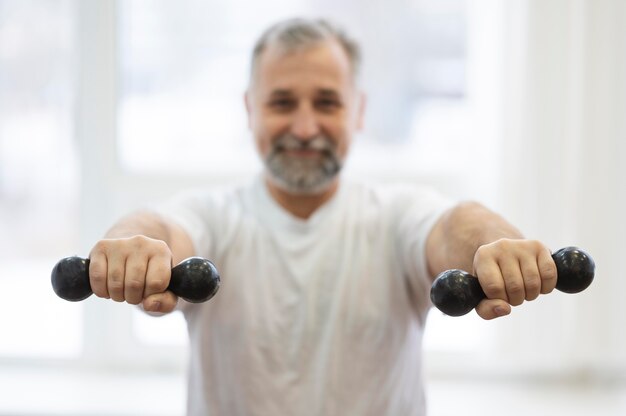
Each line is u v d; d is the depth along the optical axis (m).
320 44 0.97
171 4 1.78
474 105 1.76
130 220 0.78
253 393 0.93
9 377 1.76
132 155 1.81
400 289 0.94
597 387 1.71
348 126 0.99
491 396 1.65
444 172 1.78
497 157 1.68
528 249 0.61
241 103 1.79
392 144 1.81
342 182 1.04
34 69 1.82
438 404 1.60
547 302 1.68
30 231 1.86
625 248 1.65
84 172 1.81
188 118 1.80
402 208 0.97
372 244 0.97
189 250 0.83
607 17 1.62
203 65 1.79
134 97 1.81
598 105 1.63
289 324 0.95
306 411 0.92
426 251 0.84
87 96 1.79
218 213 0.99
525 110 1.65
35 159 1.84
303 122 0.95
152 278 0.61
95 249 0.62
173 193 1.80
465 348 1.78
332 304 0.95
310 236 0.97
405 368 0.95
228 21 1.77
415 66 1.79
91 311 1.82
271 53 0.97
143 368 1.83
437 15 1.78
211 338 0.94
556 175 1.66
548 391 1.69
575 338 1.68
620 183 1.64
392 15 1.79
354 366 0.93
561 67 1.65
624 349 1.67
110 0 1.77
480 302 0.61
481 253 0.61
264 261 0.96
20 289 1.86
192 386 0.96
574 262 0.61
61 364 1.83
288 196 1.01
